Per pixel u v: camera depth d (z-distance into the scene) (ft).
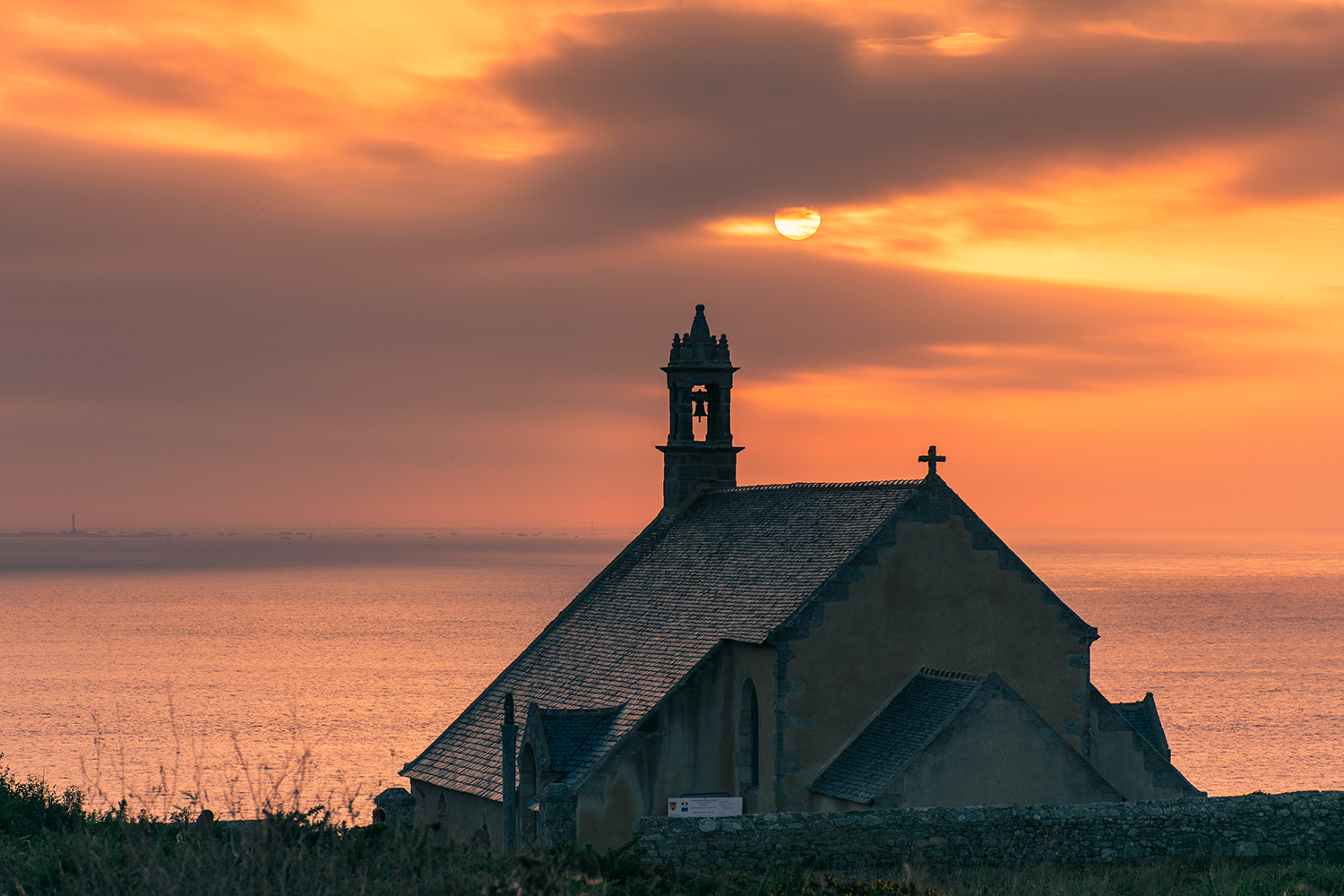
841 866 244.22
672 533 429.79
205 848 170.09
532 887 175.73
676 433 444.96
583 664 387.34
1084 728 333.83
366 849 180.45
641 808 320.29
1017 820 251.19
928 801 289.74
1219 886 225.15
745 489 412.98
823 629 314.96
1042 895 219.61
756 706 320.91
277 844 167.63
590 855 211.20
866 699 317.22
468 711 418.10
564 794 313.73
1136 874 235.81
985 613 328.29
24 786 302.86
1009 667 329.52
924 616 323.57
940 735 292.61
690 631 351.25
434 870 176.96
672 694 325.42
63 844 191.11
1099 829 252.62
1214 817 255.09
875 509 336.08
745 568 363.76
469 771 372.79
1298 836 255.09
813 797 310.04
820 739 312.91
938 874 239.91
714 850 240.53
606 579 434.30
